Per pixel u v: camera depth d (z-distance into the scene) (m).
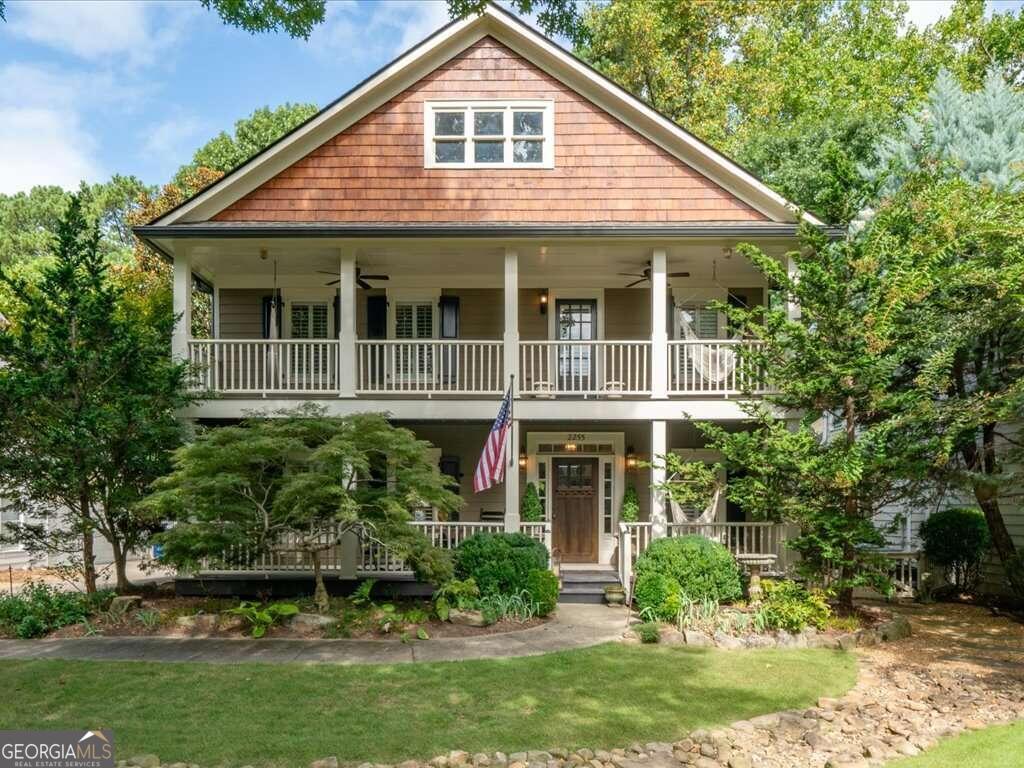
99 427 10.39
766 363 10.52
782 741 6.03
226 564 11.52
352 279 12.66
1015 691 7.35
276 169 12.90
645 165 12.97
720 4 27.44
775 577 11.77
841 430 11.75
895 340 9.88
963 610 11.80
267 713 6.59
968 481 10.36
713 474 11.14
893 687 7.51
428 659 8.50
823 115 25.45
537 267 14.22
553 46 12.92
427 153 12.98
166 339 11.71
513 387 12.43
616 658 8.51
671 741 6.01
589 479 15.04
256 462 10.42
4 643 9.29
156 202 27.42
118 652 8.81
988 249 10.20
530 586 10.85
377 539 10.35
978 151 13.53
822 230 10.59
